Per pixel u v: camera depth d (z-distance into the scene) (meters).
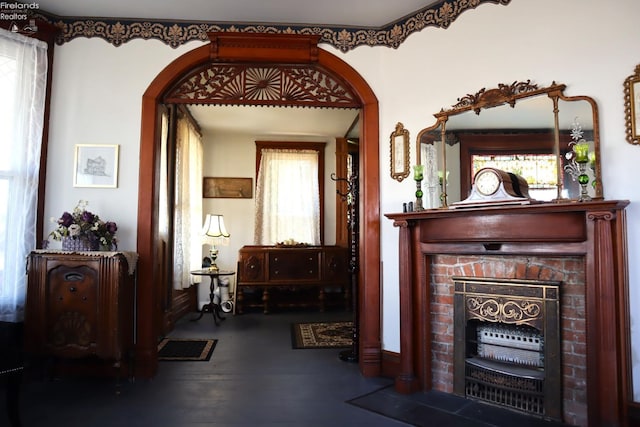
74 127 3.56
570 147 2.72
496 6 3.14
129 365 3.39
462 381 3.08
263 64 3.77
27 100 3.35
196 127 6.40
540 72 2.90
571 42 2.77
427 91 3.48
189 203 5.97
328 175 7.15
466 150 3.20
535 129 2.88
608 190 2.56
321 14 3.59
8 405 2.44
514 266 2.88
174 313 5.45
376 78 3.76
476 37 3.24
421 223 3.25
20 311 3.27
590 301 2.46
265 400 3.01
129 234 3.53
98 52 3.61
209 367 3.74
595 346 2.43
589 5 2.71
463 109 3.23
